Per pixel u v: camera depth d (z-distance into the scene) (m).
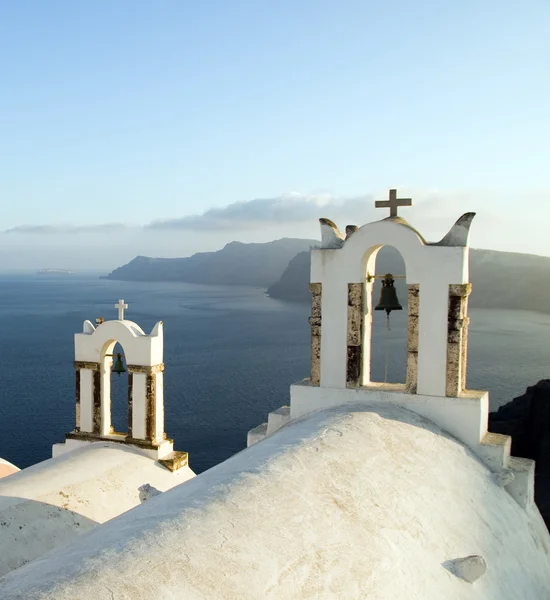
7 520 9.98
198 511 6.14
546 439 36.88
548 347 105.69
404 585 6.30
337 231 11.77
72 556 5.47
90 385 14.08
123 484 12.20
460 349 10.85
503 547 8.61
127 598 4.59
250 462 7.91
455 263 10.74
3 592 4.82
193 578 5.03
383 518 7.21
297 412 11.92
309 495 7.01
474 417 10.69
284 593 5.30
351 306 11.54
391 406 11.11
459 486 9.18
